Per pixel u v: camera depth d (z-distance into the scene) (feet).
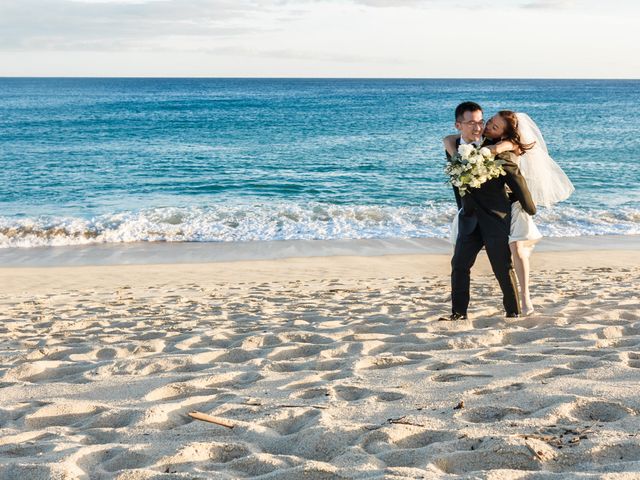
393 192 80.53
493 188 19.08
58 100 351.87
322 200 75.46
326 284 34.55
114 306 28.12
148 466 9.06
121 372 15.40
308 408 11.33
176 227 57.57
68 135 160.76
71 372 15.72
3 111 256.32
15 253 49.44
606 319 19.10
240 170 100.99
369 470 8.34
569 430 9.46
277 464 8.79
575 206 70.38
